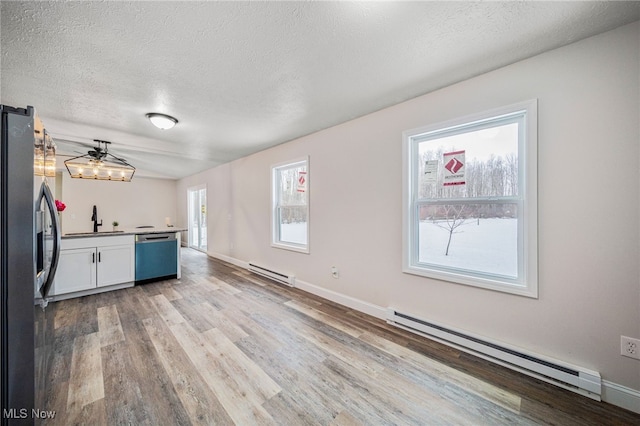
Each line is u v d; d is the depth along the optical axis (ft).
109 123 10.03
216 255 20.26
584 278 5.24
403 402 5.14
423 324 7.55
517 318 6.07
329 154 10.53
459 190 7.20
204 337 7.68
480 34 5.01
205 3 4.19
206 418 4.76
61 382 5.66
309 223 11.52
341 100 7.99
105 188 23.24
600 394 5.02
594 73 5.07
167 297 11.12
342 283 10.16
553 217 5.53
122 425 4.59
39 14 4.37
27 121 3.90
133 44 5.27
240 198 16.99
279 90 7.36
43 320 4.98
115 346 7.17
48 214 5.31
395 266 8.42
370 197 9.09
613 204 4.94
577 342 5.33
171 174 24.70
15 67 6.08
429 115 7.47
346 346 7.16
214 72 6.39
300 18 4.57
